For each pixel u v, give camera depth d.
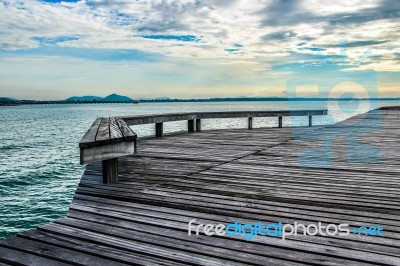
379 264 1.96
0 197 13.24
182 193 3.48
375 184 3.84
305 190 3.60
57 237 2.36
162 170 4.63
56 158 23.27
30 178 16.86
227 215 2.83
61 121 78.06
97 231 2.47
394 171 4.53
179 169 4.70
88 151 3.39
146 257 2.07
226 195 3.42
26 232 2.45
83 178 4.12
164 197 3.33
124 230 2.49
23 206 12.08
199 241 2.30
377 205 3.08
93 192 3.50
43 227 2.54
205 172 4.50
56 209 11.76
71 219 2.72
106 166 3.85
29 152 26.30
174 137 8.62
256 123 47.28
